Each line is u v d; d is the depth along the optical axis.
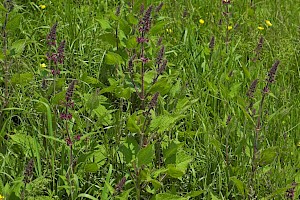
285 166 3.76
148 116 3.59
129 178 3.55
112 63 4.32
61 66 4.57
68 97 3.29
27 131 3.81
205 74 4.95
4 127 3.60
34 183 3.13
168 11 6.12
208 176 3.77
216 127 4.14
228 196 3.71
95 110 3.93
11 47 4.04
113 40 4.57
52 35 3.87
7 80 3.92
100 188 3.41
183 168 3.50
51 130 3.50
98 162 3.62
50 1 5.80
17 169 3.51
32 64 4.61
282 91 4.72
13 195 3.03
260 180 3.68
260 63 5.20
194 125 4.27
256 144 3.58
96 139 3.69
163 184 3.69
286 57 5.51
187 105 4.03
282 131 4.23
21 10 5.69
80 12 5.61
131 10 4.93
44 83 3.89
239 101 3.73
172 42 5.52
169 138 3.76
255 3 6.89
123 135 3.90
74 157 3.57
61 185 3.39
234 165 3.85
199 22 6.19
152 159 3.46
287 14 6.84
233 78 4.93
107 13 5.65
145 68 4.43
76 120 3.63
